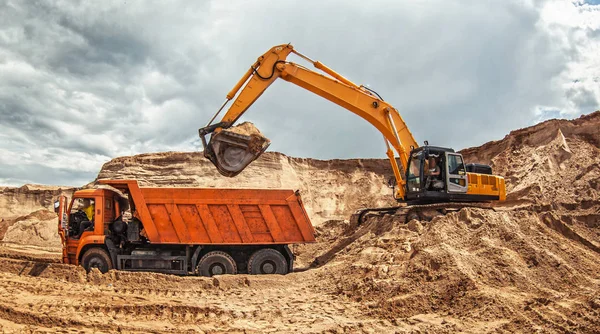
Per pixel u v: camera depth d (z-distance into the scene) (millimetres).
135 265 12820
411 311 9383
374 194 32969
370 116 16141
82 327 8234
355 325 8703
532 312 8758
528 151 22922
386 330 8453
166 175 31172
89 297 9922
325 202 32594
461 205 15117
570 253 11797
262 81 15062
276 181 31766
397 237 13305
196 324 8742
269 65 15211
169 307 9336
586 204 17078
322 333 8266
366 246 13500
